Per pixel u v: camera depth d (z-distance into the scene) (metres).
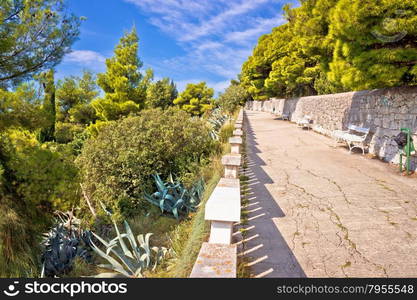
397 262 2.94
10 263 4.14
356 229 3.70
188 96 48.25
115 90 19.25
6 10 4.82
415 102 6.16
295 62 18.08
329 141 10.77
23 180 4.84
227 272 2.02
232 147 7.28
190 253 3.18
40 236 5.09
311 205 4.59
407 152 5.96
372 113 8.12
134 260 4.17
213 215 2.64
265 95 30.61
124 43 20.28
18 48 5.05
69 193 5.16
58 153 5.36
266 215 4.28
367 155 8.04
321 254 3.16
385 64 5.85
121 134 8.05
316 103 14.04
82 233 5.67
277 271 2.88
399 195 4.85
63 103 25.20
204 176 7.16
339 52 7.10
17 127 5.16
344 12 5.95
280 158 8.19
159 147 7.83
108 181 6.70
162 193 6.51
